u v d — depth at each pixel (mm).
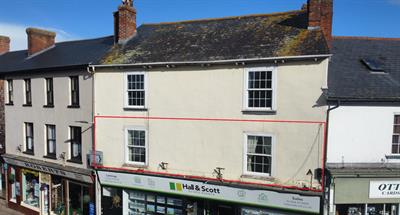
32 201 15086
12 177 15703
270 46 9680
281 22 11148
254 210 9922
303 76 8742
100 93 11789
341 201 8719
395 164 8781
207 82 10047
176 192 10688
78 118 12492
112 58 11703
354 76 9336
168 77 10609
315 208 8688
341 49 10953
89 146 12219
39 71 13375
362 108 8711
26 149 14883
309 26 10078
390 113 8773
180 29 12906
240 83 9578
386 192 8734
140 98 11250
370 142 8773
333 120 8680
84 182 12703
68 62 12727
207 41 11234
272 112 9188
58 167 13000
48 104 13617
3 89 15727
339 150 8742
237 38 10859
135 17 13414
